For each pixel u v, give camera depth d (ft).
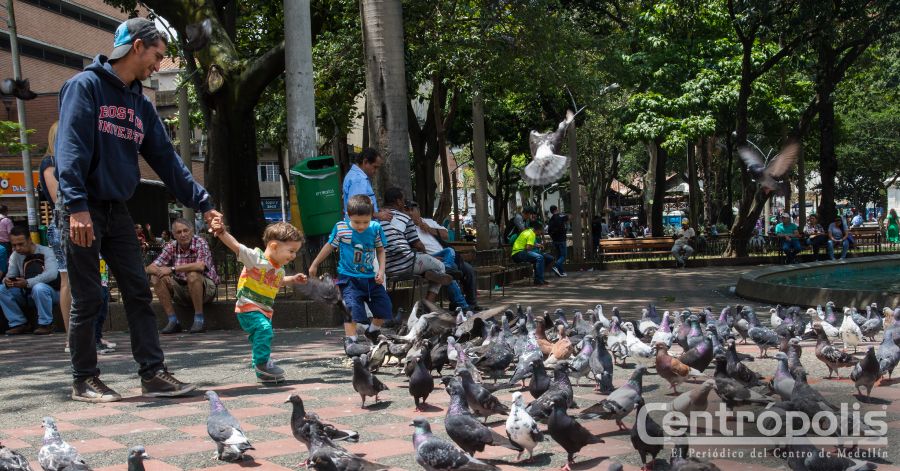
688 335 25.75
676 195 223.71
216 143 58.13
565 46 66.44
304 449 15.55
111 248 19.99
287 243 22.17
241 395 20.68
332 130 94.53
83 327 19.90
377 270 25.50
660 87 98.73
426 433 13.73
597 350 21.31
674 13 91.86
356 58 69.05
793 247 91.50
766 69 83.61
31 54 133.49
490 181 163.63
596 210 154.10
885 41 78.07
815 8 72.28
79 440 16.33
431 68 64.85
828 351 22.75
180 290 36.76
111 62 19.53
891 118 172.14
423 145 86.58
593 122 126.21
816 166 175.73
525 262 65.51
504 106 113.60
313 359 26.48
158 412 18.78
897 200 181.16
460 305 38.86
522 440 14.47
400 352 23.80
